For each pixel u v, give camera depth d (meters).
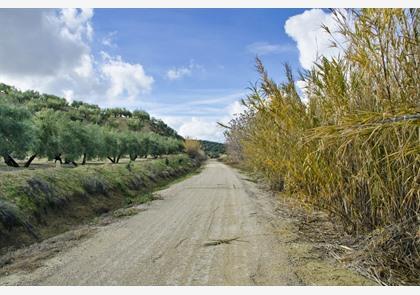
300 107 7.46
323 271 4.98
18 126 25.05
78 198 14.31
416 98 4.42
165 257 5.98
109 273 5.23
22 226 10.18
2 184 11.36
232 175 29.31
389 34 4.78
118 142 53.38
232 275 5.00
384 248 5.05
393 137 4.81
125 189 19.38
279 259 5.64
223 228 8.28
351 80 5.86
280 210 10.21
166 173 31.00
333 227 7.07
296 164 7.44
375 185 5.24
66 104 117.88
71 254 6.35
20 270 5.55
